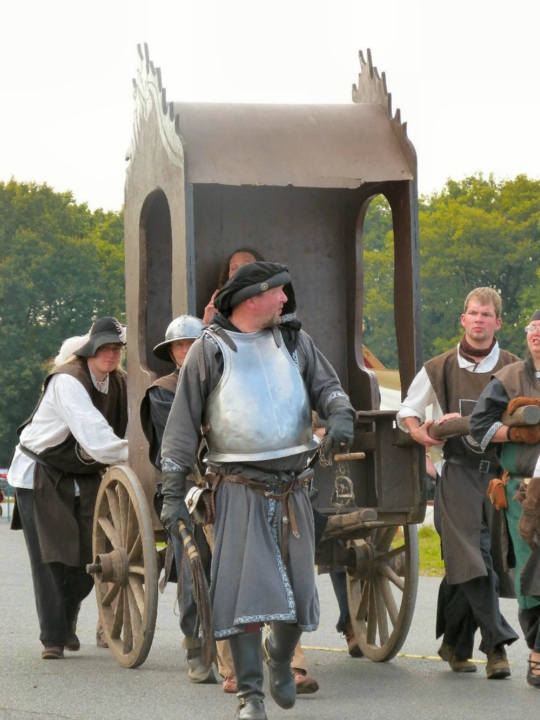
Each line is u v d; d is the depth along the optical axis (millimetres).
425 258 95000
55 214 106625
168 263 14414
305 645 14555
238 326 9172
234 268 14266
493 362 12188
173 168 12469
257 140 12805
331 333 14898
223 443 8938
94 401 13711
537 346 11164
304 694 11000
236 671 8844
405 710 10211
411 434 11844
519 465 11273
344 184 12742
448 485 12062
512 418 10977
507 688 11328
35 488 13305
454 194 106625
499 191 103188
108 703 10422
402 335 13047
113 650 12648
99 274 103750
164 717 9820
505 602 18469
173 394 11516
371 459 13445
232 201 14734
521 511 11320
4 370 98500
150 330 14375
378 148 13094
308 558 8891
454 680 11828
